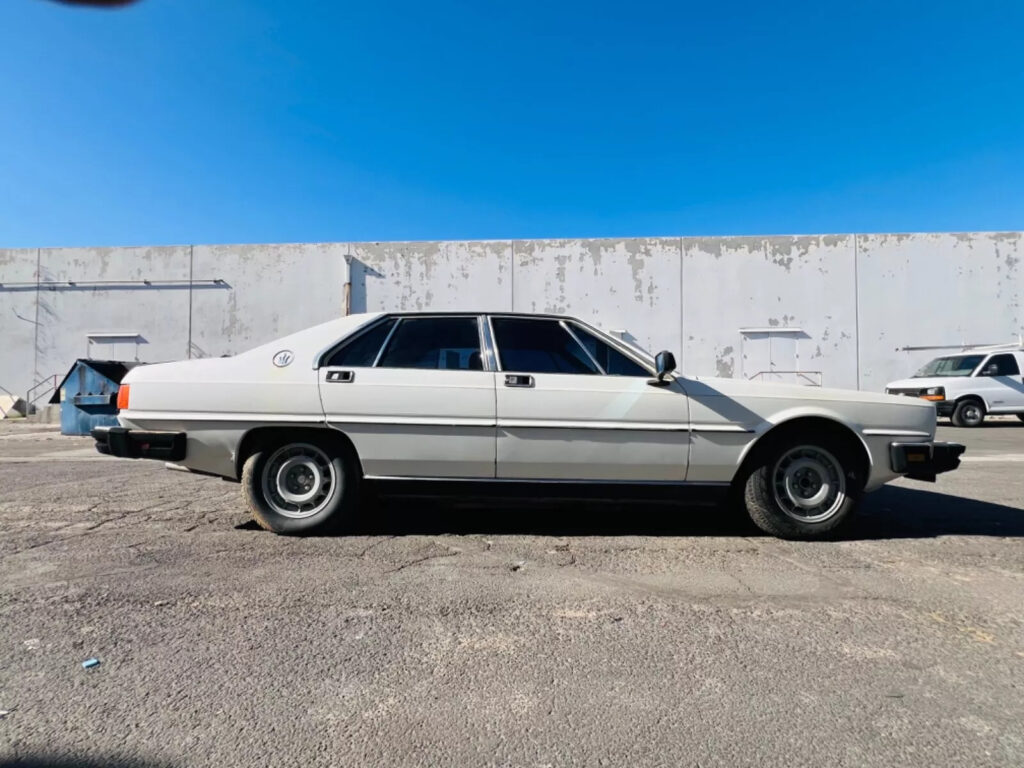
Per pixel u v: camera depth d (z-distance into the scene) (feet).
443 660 8.14
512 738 6.47
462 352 14.15
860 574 11.59
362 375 13.74
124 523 15.30
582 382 13.71
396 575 11.39
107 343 65.05
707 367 61.98
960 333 59.77
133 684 7.46
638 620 9.45
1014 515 16.55
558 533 14.47
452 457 13.58
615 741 6.43
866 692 7.39
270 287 64.34
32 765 5.90
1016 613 9.75
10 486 20.74
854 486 13.75
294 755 6.15
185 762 6.01
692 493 13.84
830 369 60.80
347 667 7.93
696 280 62.23
